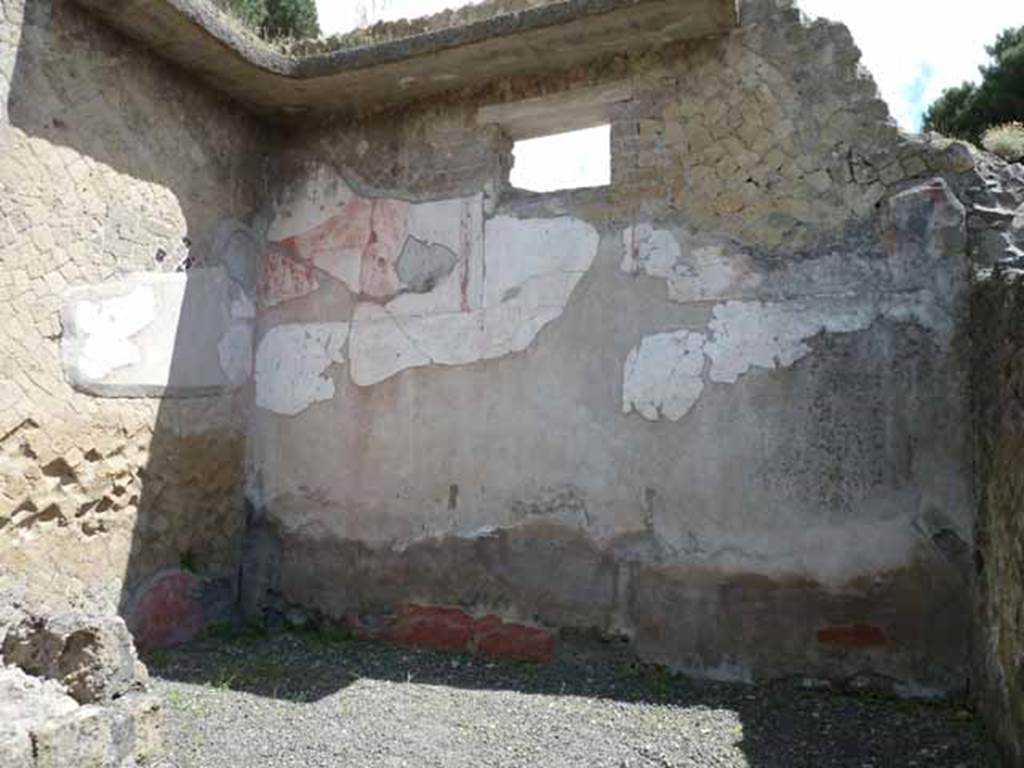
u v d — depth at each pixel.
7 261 3.47
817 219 3.73
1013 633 2.60
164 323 4.23
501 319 4.24
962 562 3.35
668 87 4.04
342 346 4.61
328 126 4.83
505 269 4.27
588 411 4.01
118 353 3.97
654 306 3.95
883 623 3.44
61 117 3.73
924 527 3.42
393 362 4.47
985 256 3.46
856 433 3.55
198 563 4.41
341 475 4.52
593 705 3.35
